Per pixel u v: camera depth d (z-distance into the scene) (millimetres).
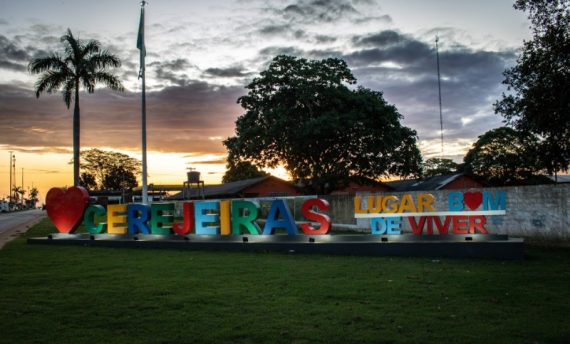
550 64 21109
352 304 8867
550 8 21156
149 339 6992
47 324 7762
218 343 6816
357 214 16703
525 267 12969
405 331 7254
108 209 20625
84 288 10539
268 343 6785
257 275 11984
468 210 15734
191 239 18719
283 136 39438
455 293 9711
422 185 54188
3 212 100625
